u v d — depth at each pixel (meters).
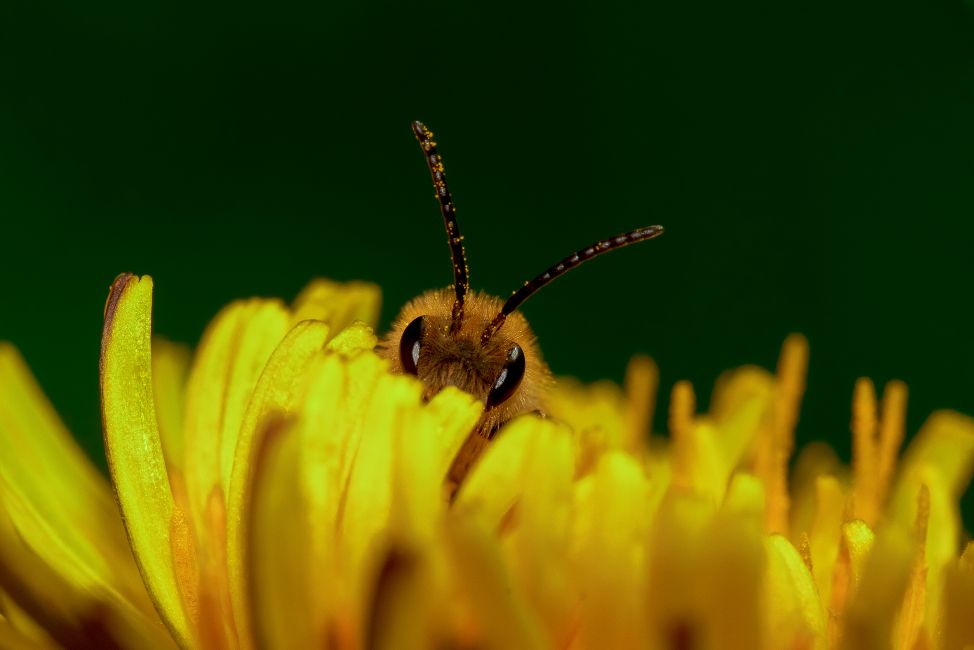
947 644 0.08
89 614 0.08
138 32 0.10
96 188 0.10
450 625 0.08
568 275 0.10
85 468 0.09
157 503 0.08
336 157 0.10
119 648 0.08
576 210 0.10
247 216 0.10
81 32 0.10
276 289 0.10
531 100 0.10
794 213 0.10
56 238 0.10
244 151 0.10
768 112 0.10
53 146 0.10
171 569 0.08
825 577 0.08
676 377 0.10
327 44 0.10
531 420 0.08
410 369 0.09
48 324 0.10
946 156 0.10
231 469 0.08
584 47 0.10
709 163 0.10
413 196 0.10
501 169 0.10
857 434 0.08
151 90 0.10
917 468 0.09
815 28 0.10
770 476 0.09
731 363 0.10
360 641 0.08
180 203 0.10
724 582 0.08
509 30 0.10
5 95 0.10
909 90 0.10
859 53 0.10
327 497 0.08
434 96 0.10
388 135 0.10
